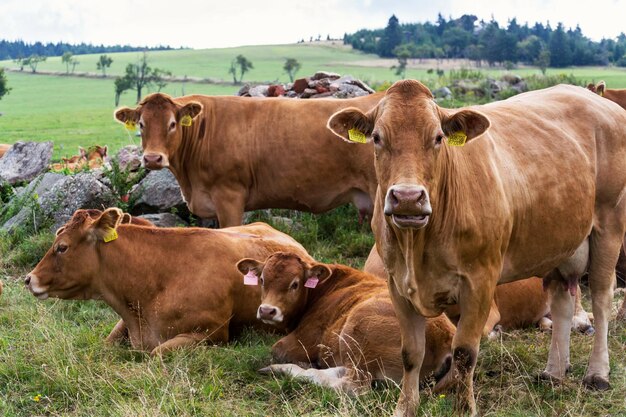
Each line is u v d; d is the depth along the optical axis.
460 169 5.00
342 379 6.07
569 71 140.88
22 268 9.98
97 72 176.25
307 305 7.13
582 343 7.06
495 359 6.54
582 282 9.56
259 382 6.22
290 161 9.81
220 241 7.43
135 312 7.25
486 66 159.12
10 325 7.70
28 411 5.71
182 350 6.62
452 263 5.00
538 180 5.55
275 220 11.32
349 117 5.02
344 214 11.67
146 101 9.80
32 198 11.24
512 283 7.70
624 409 5.61
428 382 5.81
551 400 5.83
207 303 7.12
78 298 7.35
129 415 5.30
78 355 6.63
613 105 6.59
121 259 7.20
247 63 137.50
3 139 50.97
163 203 11.26
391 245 5.05
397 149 4.64
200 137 9.95
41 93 130.50
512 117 5.83
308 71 158.75
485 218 5.05
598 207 6.29
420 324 5.35
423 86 4.89
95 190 11.13
